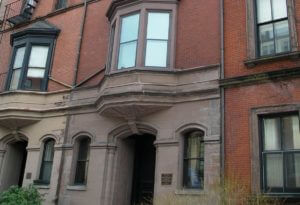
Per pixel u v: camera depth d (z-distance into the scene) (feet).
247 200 34.76
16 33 64.23
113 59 49.70
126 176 50.16
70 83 57.16
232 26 44.62
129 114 46.85
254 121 39.58
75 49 59.26
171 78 45.93
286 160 37.40
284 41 40.93
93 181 48.75
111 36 53.31
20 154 62.69
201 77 44.42
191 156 43.57
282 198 35.78
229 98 42.01
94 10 60.39
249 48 42.22
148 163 51.06
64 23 63.00
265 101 39.52
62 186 51.57
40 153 55.88
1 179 59.26
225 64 43.55
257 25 43.11
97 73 54.90
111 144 49.42
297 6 40.57
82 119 53.36
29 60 61.41
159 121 45.68
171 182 42.65
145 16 49.14
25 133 58.23
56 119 56.08
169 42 48.06
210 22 46.62
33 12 69.92
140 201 49.75
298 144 37.29
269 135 39.11
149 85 45.24
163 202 36.76
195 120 43.24
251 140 39.14
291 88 38.40
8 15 74.13
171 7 49.44
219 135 41.19
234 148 39.99
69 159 52.49
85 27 60.08
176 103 45.32
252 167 38.24
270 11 42.80
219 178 38.14
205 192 37.68
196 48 46.42
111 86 47.24
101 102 48.19
